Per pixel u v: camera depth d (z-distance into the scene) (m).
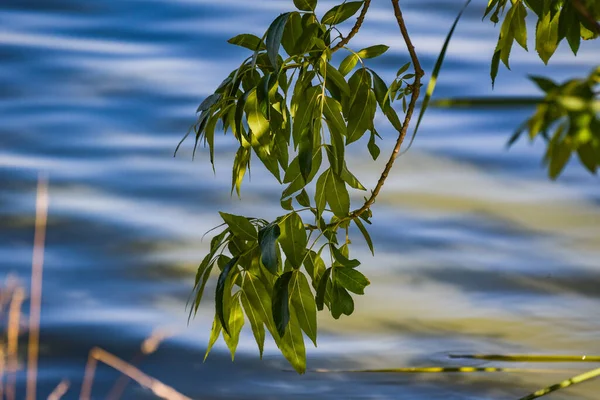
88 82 17.61
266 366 8.50
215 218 12.37
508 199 12.64
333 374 8.30
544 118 1.94
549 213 12.16
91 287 10.30
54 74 17.97
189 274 10.75
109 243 11.49
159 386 3.66
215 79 18.09
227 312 3.55
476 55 18.53
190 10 21.52
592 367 8.12
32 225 11.91
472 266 10.72
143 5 21.75
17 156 14.25
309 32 3.54
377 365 8.52
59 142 14.87
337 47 3.60
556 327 9.18
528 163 13.74
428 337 9.05
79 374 8.41
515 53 18.39
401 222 11.98
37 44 19.48
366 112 3.70
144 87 17.44
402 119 14.98
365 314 9.59
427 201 12.64
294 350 3.61
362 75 3.69
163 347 8.98
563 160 1.93
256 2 22.09
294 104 3.61
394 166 13.81
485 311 9.62
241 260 3.58
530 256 10.96
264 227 3.47
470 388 7.93
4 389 4.55
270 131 3.63
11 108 16.20
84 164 14.05
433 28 20.11
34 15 21.14
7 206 12.44
